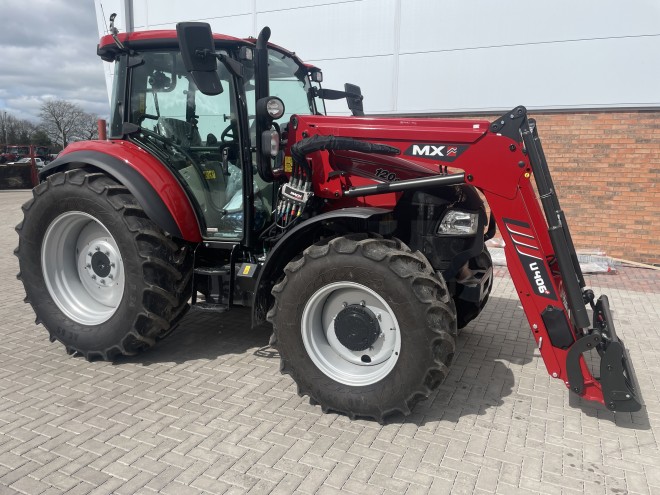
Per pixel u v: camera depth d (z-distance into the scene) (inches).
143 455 103.3
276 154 130.3
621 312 201.3
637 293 227.6
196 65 114.5
